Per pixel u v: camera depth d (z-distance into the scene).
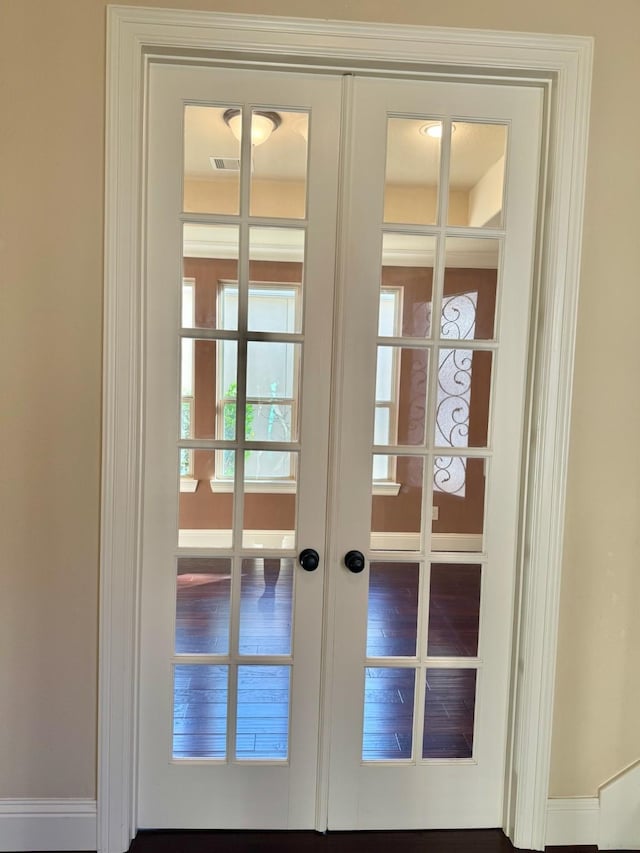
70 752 1.52
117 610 1.48
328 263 1.52
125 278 1.42
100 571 1.47
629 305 1.50
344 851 1.56
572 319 1.49
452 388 1.59
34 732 1.51
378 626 1.63
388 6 1.40
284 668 1.63
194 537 1.64
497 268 1.56
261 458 1.63
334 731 1.62
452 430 1.60
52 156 1.39
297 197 1.54
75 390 1.45
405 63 1.42
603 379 1.51
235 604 1.58
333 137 1.49
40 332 1.43
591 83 1.44
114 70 1.37
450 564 1.63
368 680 1.65
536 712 1.56
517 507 1.60
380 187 1.51
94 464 1.46
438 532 1.63
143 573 1.55
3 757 1.51
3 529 1.47
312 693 1.61
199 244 1.53
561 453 1.51
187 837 1.59
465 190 1.55
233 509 1.57
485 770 1.65
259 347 1.56
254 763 1.61
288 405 1.58
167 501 1.54
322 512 1.58
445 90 1.50
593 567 1.56
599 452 1.53
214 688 1.62
